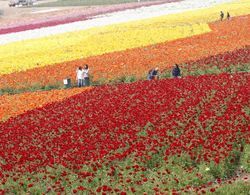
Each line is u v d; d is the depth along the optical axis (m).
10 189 22.98
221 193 20.50
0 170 24.89
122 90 38.81
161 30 72.94
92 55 59.69
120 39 68.19
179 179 22.14
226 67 46.09
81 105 35.81
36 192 22.39
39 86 48.28
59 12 122.88
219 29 69.56
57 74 50.75
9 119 34.25
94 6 128.88
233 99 32.00
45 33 84.31
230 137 25.42
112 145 25.98
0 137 30.11
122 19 93.19
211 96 33.38
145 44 63.66
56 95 41.09
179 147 24.83
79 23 94.50
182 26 75.62
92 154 25.14
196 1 116.81
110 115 31.70
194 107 31.09
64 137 28.41
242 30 66.69
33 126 31.58
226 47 56.00
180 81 39.41
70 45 67.31
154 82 40.53
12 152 26.95
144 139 26.58
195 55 53.16
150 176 22.80
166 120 29.00
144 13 101.38
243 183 21.16
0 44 75.94
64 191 21.97
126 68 49.88
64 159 25.08
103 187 20.98
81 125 29.88
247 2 104.31
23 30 93.62
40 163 25.20
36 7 141.88
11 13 132.38
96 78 48.31
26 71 53.12
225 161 23.53
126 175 22.95
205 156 23.47
